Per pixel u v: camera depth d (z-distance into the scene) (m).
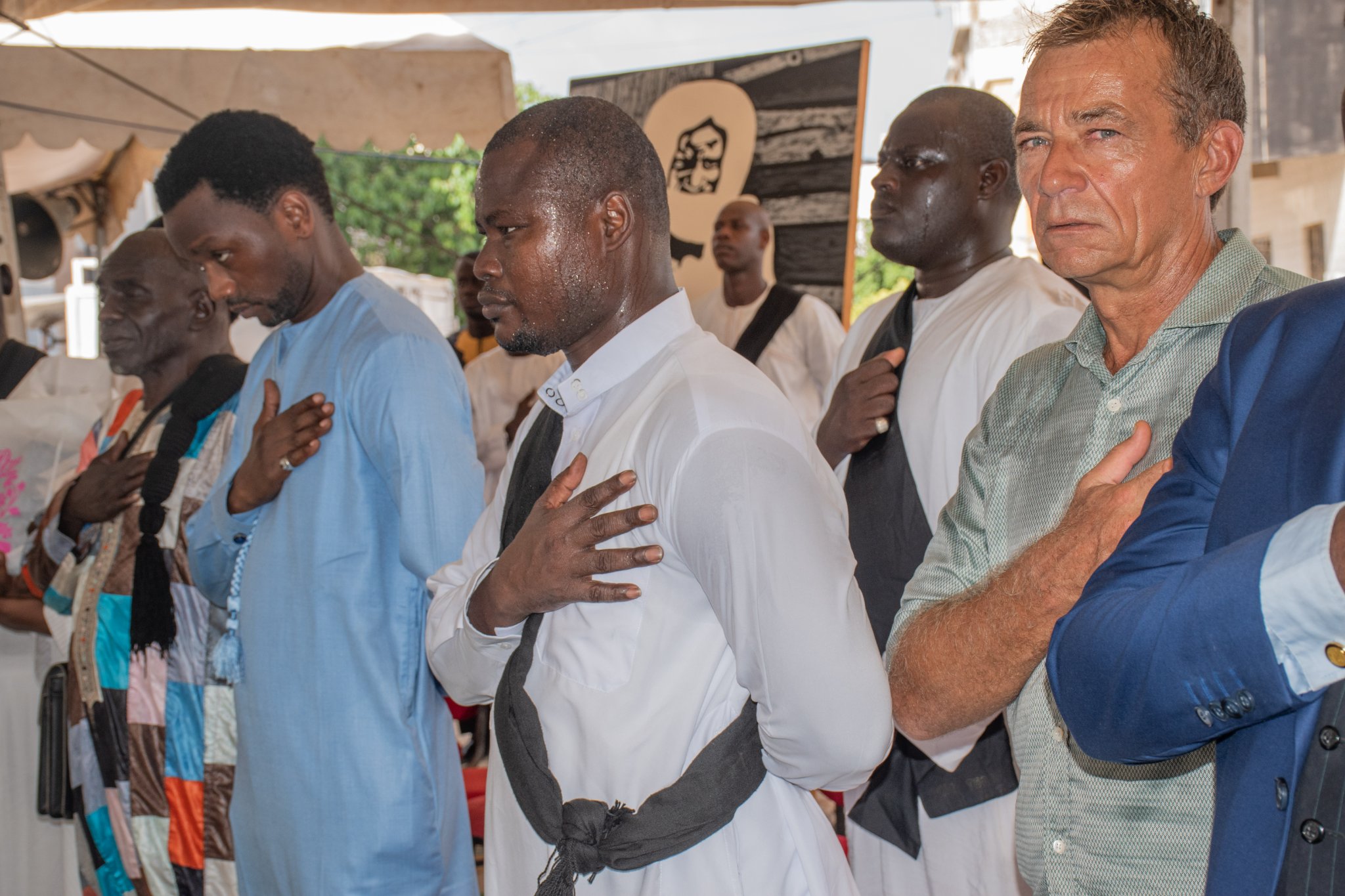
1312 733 0.87
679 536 1.33
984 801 1.99
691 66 5.09
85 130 5.11
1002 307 2.17
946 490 2.16
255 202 2.21
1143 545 1.03
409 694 2.14
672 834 1.33
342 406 2.13
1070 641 1.01
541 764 1.40
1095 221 1.32
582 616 1.39
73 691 2.70
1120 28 1.32
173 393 2.73
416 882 2.13
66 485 2.87
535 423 1.63
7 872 3.05
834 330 3.96
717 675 1.37
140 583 2.48
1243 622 0.84
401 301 2.26
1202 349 1.33
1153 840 1.25
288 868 2.14
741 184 4.90
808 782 1.35
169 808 2.49
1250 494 0.94
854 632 1.29
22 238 7.07
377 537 2.13
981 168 2.32
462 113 5.38
